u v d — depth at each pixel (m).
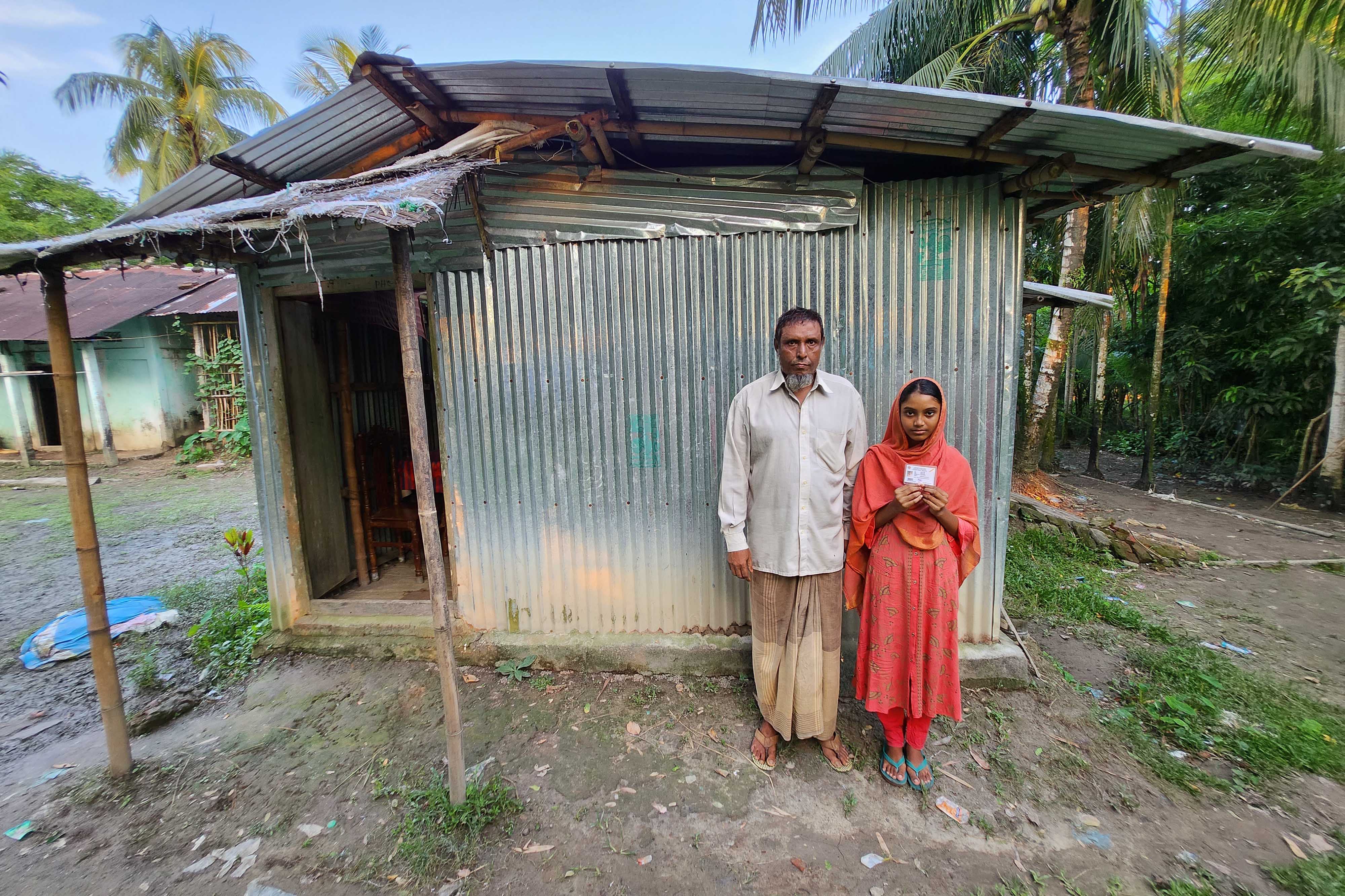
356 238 3.09
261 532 3.60
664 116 2.45
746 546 2.37
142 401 11.49
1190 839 2.04
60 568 5.22
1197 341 8.47
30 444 11.32
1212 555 5.14
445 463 3.21
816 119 2.31
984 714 2.73
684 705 2.84
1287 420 7.88
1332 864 1.90
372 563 4.32
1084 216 7.41
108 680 2.38
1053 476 9.45
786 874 1.93
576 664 3.14
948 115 2.23
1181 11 6.41
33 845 2.10
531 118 2.54
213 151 15.12
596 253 2.97
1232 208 8.01
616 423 3.07
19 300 12.08
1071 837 2.05
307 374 3.68
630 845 2.05
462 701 2.92
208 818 2.22
